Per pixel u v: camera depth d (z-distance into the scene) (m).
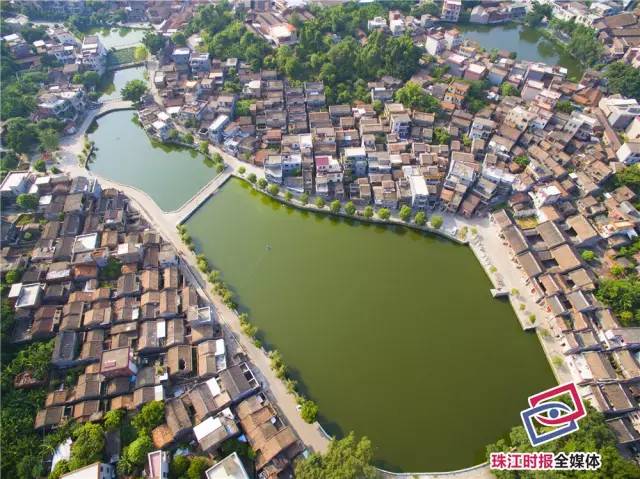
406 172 142.12
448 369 102.75
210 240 133.62
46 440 86.00
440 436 91.31
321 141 155.12
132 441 87.19
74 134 174.38
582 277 112.81
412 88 167.12
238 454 84.88
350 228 138.38
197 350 102.50
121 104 191.38
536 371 102.75
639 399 94.12
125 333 104.62
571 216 131.00
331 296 118.50
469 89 174.88
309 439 90.19
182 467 81.62
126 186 150.75
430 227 133.88
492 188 135.62
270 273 124.31
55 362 96.75
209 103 176.75
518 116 156.50
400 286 121.06
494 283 119.69
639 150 138.00
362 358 104.69
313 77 188.50
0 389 91.62
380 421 93.62
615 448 82.62
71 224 128.88
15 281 114.00
